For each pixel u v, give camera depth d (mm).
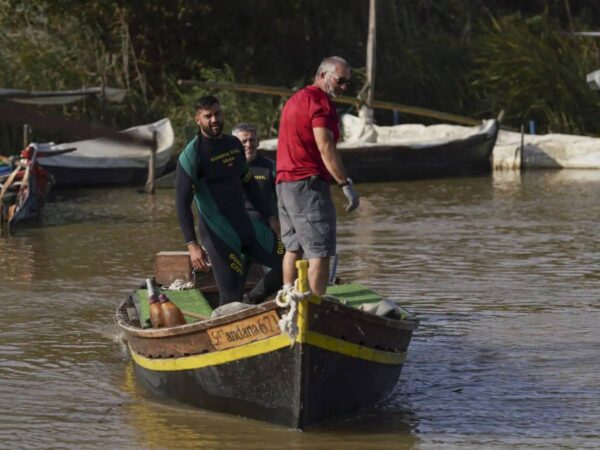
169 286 22969
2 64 62406
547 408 18266
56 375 20438
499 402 18578
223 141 20359
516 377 20016
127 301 21938
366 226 39719
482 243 35344
